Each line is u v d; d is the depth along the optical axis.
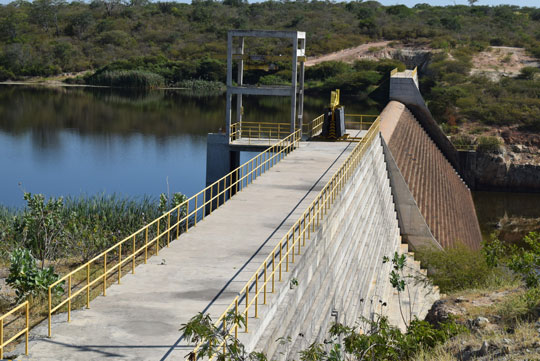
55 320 11.19
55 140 64.56
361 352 11.21
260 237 16.20
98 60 124.50
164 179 49.53
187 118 80.06
